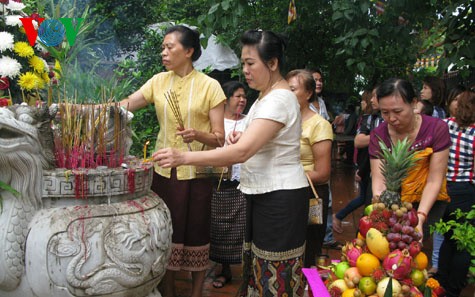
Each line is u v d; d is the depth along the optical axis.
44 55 2.78
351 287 1.95
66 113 2.26
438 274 3.16
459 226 2.31
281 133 2.16
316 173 2.93
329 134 2.93
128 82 3.35
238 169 3.56
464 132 3.28
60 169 2.19
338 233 5.22
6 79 2.46
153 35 5.65
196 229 3.02
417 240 1.91
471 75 4.66
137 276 2.18
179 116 2.78
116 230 2.11
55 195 2.12
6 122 1.95
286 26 7.30
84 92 2.72
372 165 2.70
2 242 2.01
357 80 9.28
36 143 2.08
